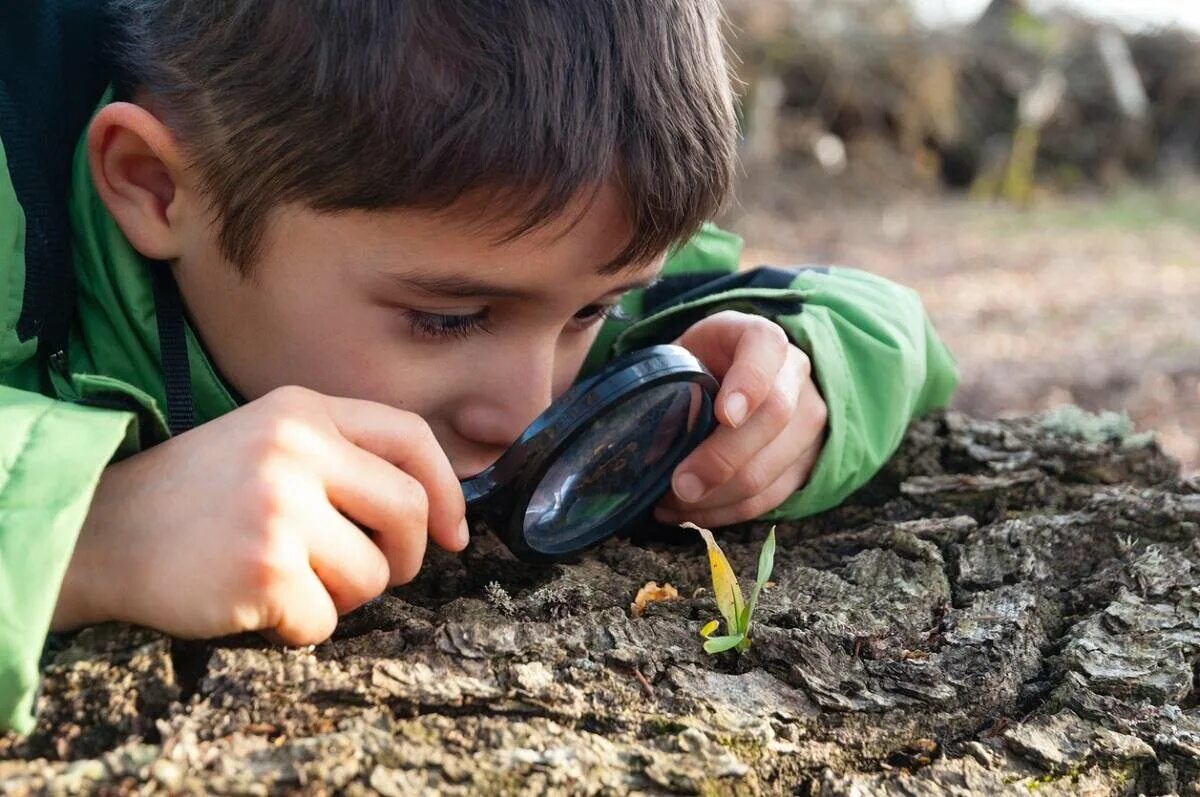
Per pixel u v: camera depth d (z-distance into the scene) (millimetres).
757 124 3400
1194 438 1354
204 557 483
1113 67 3771
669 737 489
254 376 620
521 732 481
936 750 512
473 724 483
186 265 615
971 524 636
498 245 553
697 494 625
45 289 605
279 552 486
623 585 587
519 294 573
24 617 459
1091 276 2312
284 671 488
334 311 583
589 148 545
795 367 646
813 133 3488
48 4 637
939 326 1910
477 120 536
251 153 567
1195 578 592
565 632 535
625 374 567
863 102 3541
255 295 598
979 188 3516
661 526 662
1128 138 3760
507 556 606
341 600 511
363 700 484
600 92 551
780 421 628
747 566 620
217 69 578
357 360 591
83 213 629
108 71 649
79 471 482
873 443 688
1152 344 1773
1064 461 703
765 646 538
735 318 650
